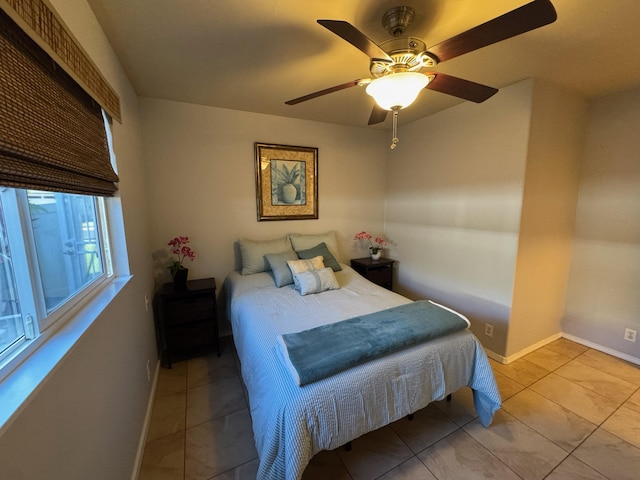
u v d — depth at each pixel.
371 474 1.47
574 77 2.11
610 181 2.46
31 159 0.76
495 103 2.36
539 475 1.46
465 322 1.75
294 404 1.21
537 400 2.00
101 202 1.53
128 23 1.44
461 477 1.45
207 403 2.02
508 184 2.31
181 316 2.47
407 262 3.47
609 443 1.64
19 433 0.61
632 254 2.39
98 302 1.24
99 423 1.07
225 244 2.95
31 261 0.87
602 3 1.30
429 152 3.05
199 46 1.67
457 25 1.46
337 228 3.55
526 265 2.38
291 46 1.68
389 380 1.43
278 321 1.86
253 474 1.48
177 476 1.47
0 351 0.74
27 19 0.74
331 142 3.38
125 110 1.90
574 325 2.79
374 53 1.23
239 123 2.88
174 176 2.67
